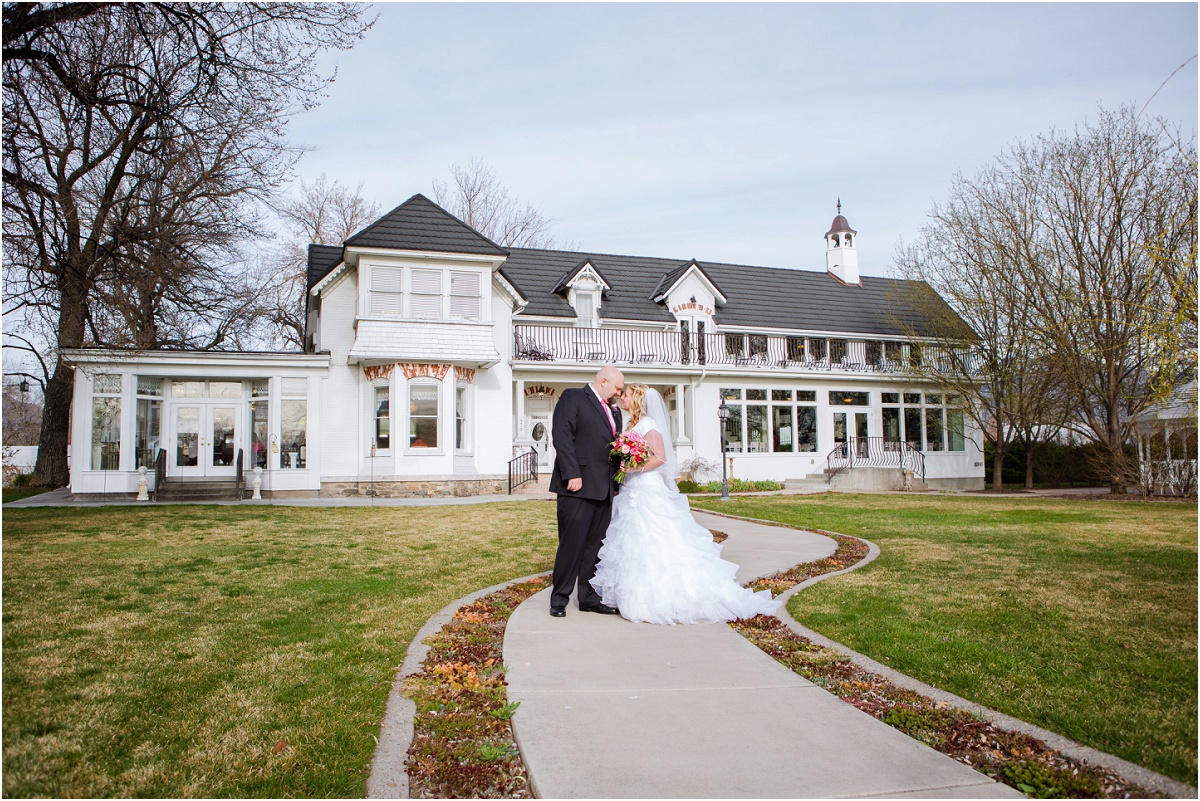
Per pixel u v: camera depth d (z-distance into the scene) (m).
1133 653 4.52
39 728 3.43
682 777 2.90
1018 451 29.72
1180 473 19.59
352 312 20.41
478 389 21.41
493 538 10.49
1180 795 2.74
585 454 5.88
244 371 19.08
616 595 5.82
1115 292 20.22
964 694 3.90
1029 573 7.40
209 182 13.46
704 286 26.23
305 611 5.92
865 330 28.03
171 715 3.62
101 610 5.85
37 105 10.62
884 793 2.78
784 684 4.06
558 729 3.40
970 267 24.19
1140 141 20.00
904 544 9.70
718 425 24.95
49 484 22.25
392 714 3.66
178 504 15.91
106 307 11.91
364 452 19.73
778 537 10.40
